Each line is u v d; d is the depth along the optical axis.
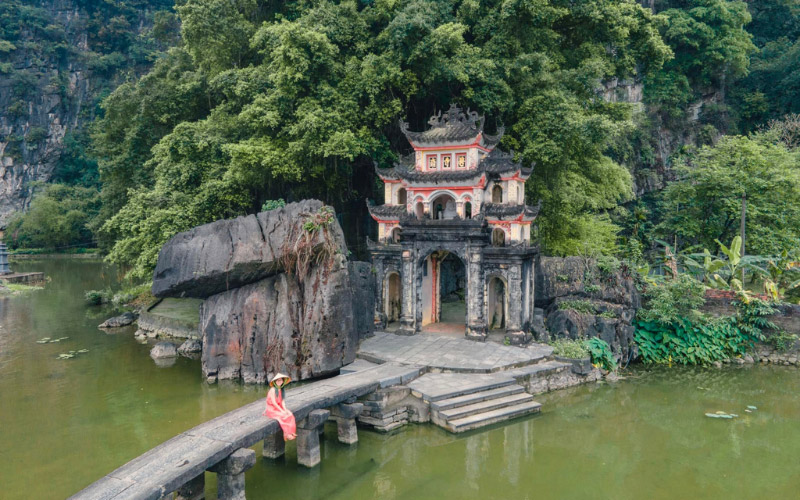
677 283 23.41
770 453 14.56
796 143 41.97
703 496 12.20
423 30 23.33
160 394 18.20
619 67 30.16
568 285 23.36
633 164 51.19
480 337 20.92
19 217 85.81
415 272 21.92
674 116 53.56
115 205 36.25
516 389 16.89
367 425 15.31
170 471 9.78
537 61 24.23
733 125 54.66
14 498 11.31
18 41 93.75
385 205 23.39
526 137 24.78
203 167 27.14
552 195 26.22
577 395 18.66
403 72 24.11
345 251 19.44
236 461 10.83
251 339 19.17
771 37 60.91
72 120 96.25
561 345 20.30
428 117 28.67
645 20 29.06
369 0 27.89
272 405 12.40
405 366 17.64
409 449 14.25
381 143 25.36
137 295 38.38
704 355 22.83
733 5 52.69
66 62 97.19
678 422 16.73
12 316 33.56
